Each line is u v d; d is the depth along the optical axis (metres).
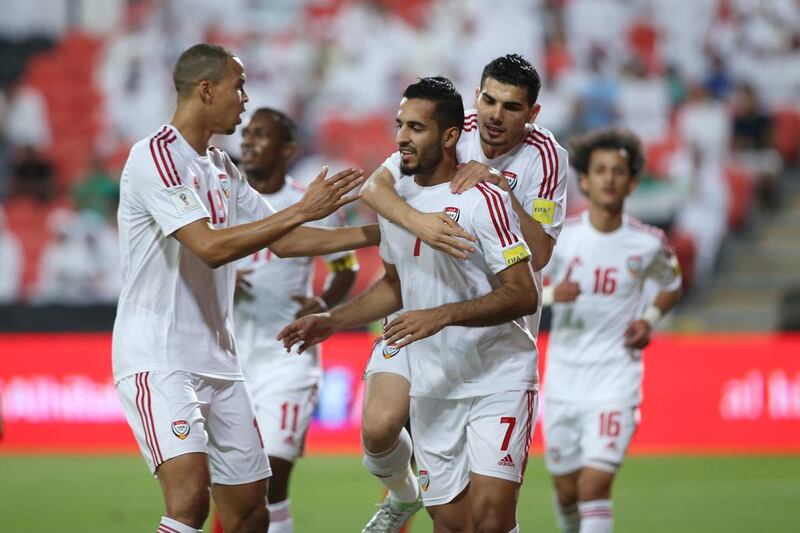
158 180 15.65
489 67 16.61
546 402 22.98
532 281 15.73
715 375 40.19
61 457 40.09
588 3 59.44
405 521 19.77
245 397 17.00
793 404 39.81
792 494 31.81
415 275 16.47
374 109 58.53
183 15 62.06
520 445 16.31
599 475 21.80
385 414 17.42
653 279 23.81
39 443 41.84
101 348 42.00
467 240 15.18
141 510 29.77
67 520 28.23
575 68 58.19
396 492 19.00
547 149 17.27
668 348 40.44
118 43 61.75
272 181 22.25
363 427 17.61
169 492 15.47
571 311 22.77
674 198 53.16
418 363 16.77
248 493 16.89
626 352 22.59
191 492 15.39
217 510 17.28
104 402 41.81
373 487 33.56
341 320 17.48
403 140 15.73
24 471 36.88
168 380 15.78
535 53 58.97
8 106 60.28
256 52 60.25
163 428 15.57
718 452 39.88
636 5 59.59
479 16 60.09
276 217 15.41
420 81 15.88
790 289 47.84
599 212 23.06
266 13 61.84
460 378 16.42
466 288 16.28
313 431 41.12
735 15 59.19
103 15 62.66
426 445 16.84
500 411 16.25
